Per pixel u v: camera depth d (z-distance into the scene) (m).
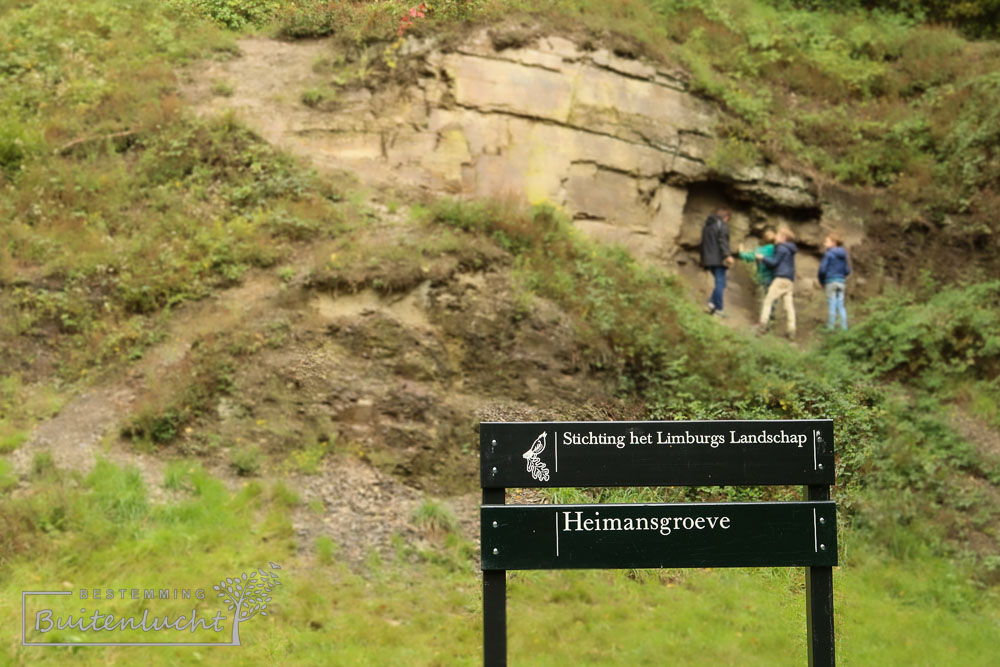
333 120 12.90
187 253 10.78
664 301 12.16
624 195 14.08
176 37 13.52
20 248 10.62
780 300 14.41
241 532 8.01
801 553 4.72
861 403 10.71
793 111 16.11
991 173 15.05
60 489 8.06
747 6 17.55
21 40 13.28
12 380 9.43
